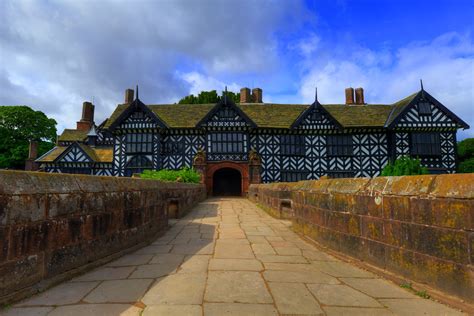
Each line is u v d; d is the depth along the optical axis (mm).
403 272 2826
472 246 2158
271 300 2428
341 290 2672
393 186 3029
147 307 2268
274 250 4277
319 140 20422
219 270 3271
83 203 3277
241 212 9656
